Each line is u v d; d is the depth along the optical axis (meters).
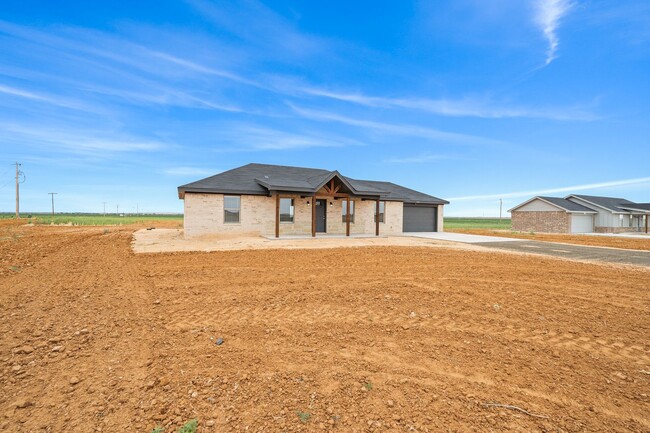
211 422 2.46
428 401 2.76
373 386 2.98
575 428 2.44
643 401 2.80
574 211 30.92
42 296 5.76
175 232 20.67
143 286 6.61
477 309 5.33
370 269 8.60
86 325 4.45
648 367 3.43
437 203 25.56
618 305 5.68
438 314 5.05
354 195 19.38
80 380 3.04
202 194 16.47
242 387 2.95
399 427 2.42
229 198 17.25
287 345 3.88
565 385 3.04
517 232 29.95
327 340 4.04
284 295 6.05
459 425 2.45
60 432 2.34
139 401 2.73
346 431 2.38
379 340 4.05
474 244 16.33
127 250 11.70
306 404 2.70
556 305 5.63
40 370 3.21
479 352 3.74
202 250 11.90
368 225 21.64
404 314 5.05
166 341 3.96
